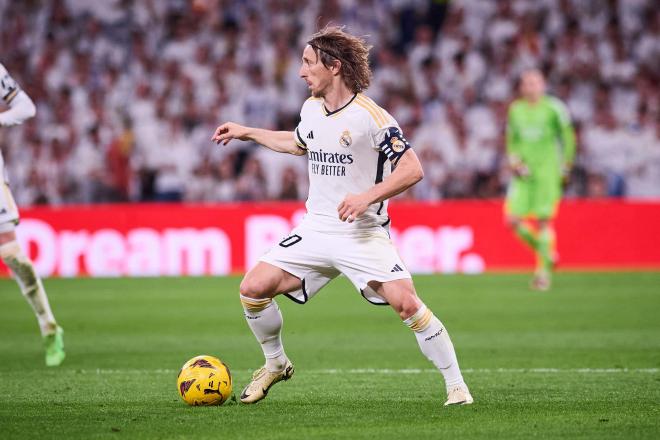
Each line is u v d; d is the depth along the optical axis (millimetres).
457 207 52312
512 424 15852
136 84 67250
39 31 69938
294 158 62375
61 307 38344
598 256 52719
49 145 63781
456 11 69375
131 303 39531
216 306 38375
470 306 37625
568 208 52781
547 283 43938
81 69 68125
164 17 70125
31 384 21078
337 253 17219
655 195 62562
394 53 69562
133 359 25484
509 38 68125
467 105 65562
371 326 32719
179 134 64062
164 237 52281
